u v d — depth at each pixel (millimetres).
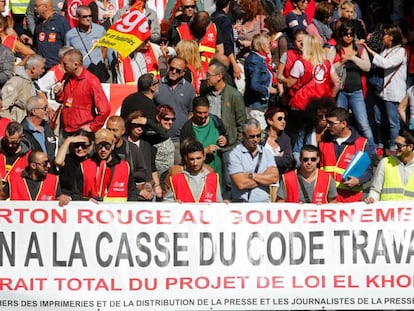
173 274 13320
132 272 13289
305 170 14312
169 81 16438
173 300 13328
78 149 14273
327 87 17094
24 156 14609
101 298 13266
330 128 15359
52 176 13930
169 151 15578
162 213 13320
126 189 14484
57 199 13906
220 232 13359
